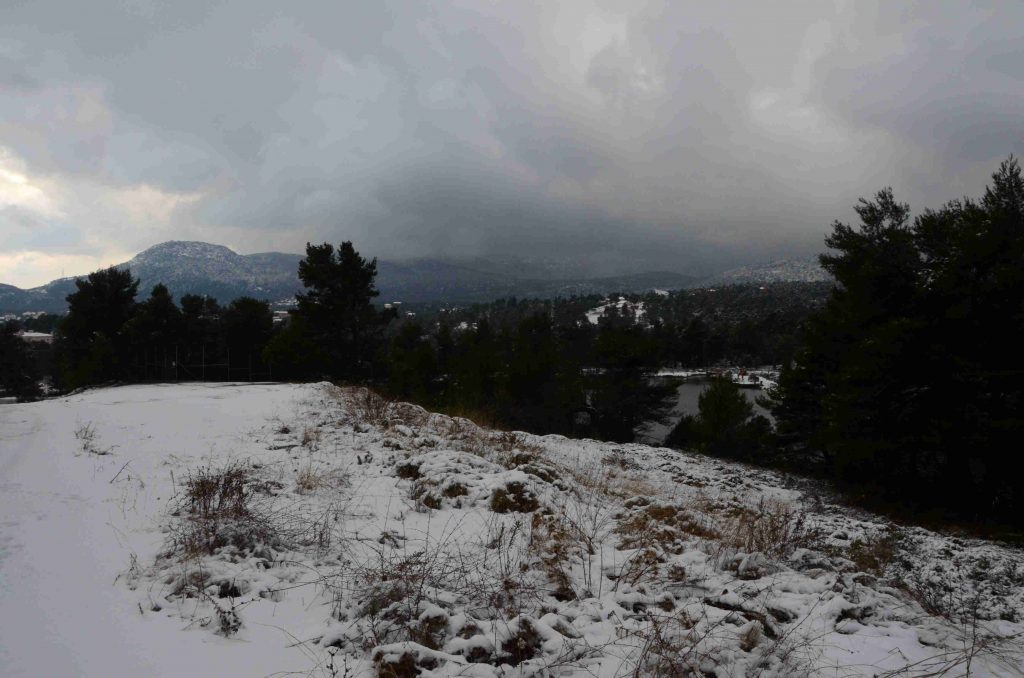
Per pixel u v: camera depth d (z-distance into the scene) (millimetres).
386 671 3289
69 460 8430
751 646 3748
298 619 4102
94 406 14609
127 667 3311
